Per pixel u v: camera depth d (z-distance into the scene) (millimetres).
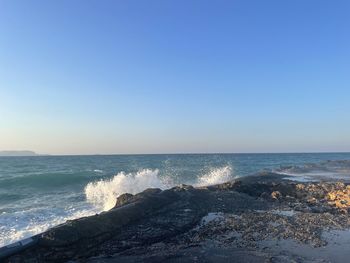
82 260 7902
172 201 13766
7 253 7434
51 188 27562
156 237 9500
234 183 18141
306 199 16141
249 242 9227
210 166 48469
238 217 11852
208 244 9055
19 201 20453
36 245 7969
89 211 16141
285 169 38375
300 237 9641
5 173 41125
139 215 11172
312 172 33875
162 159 91125
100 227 9328
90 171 42469
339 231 10305
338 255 8297
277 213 12648
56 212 16016
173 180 28438
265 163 65375
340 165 44125
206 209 12906
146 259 7949
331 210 13484
